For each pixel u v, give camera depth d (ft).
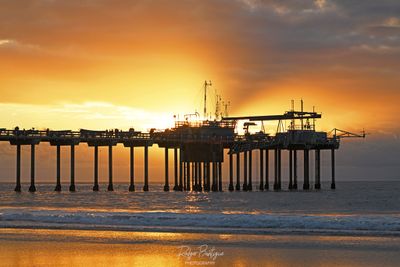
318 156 530.27
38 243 152.76
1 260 133.80
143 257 137.39
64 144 431.84
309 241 156.04
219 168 482.69
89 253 141.28
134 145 456.86
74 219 193.67
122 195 419.54
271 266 129.39
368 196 425.69
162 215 198.08
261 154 515.09
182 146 476.95
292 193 466.70
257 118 495.00
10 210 225.97
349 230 172.65
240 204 318.65
